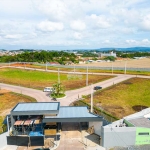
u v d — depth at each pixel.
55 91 52.38
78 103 46.41
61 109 33.53
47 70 105.19
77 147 27.36
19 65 127.62
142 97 52.41
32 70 104.31
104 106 44.59
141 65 139.50
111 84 67.69
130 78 79.12
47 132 29.50
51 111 30.05
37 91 58.19
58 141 28.91
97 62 174.75
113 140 27.42
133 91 58.44
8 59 158.88
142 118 31.91
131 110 42.22
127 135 27.48
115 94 54.84
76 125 34.12
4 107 44.12
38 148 26.83
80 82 72.12
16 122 30.52
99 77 82.69
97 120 29.55
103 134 27.23
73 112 32.16
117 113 40.22
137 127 27.41
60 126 32.81
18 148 27.67
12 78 80.69
